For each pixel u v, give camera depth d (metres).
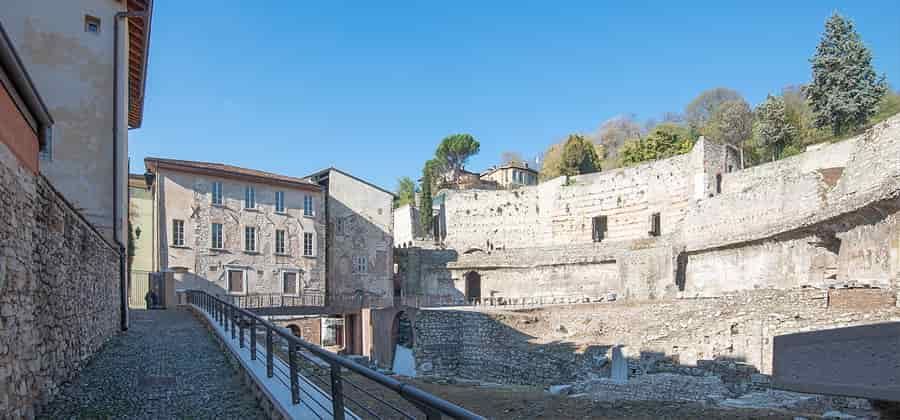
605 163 95.12
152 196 45.06
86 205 21.19
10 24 20.56
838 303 22.89
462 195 70.25
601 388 22.09
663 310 36.00
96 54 21.91
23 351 8.67
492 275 63.34
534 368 34.75
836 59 53.41
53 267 10.89
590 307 40.78
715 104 104.25
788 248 34.81
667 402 16.20
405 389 4.41
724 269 41.78
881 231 26.19
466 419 3.51
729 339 25.83
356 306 51.00
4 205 7.86
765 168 44.84
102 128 21.77
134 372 13.60
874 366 6.07
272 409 9.38
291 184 52.75
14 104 8.38
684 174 51.81
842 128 53.06
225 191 48.19
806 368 6.84
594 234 60.16
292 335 8.96
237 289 47.97
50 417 9.41
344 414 6.96
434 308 46.91
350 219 58.41
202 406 10.50
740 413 14.17
